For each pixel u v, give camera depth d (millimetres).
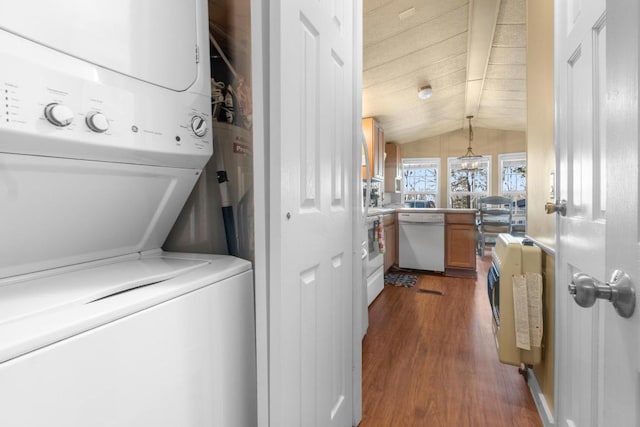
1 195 550
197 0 852
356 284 1452
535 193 1756
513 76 4191
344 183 1304
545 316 1524
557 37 1268
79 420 461
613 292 475
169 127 759
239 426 816
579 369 1041
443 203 7379
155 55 727
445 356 2066
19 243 617
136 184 770
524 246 1582
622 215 475
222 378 756
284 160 818
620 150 482
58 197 630
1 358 382
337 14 1207
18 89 500
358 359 1449
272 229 811
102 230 771
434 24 2992
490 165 7004
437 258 4215
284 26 812
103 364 495
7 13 488
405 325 2592
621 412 479
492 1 2637
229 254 983
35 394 413
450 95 4871
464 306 3025
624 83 469
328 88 1115
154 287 635
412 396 1651
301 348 918
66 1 564
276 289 810
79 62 583
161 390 591
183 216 1052
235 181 986
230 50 988
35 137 523
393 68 3729
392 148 6891
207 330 713
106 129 619
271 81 800
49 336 430
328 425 1127
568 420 1147
